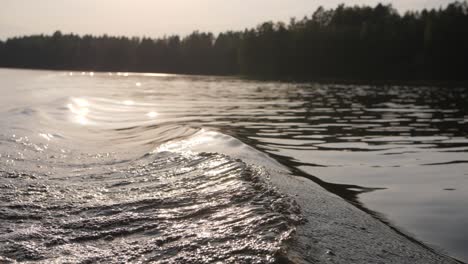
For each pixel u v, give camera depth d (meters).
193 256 3.04
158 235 3.48
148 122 11.70
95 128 10.02
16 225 3.74
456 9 69.00
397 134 10.55
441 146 8.87
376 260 3.20
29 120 9.52
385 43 68.44
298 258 2.96
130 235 3.52
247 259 2.93
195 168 5.68
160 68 109.56
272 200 4.21
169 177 5.33
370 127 11.82
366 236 3.69
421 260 3.32
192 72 104.38
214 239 3.31
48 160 6.34
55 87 25.50
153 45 112.44
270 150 8.06
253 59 84.12
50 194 4.68
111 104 16.30
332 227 3.76
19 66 112.12
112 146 7.77
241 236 3.33
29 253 3.18
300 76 74.38
